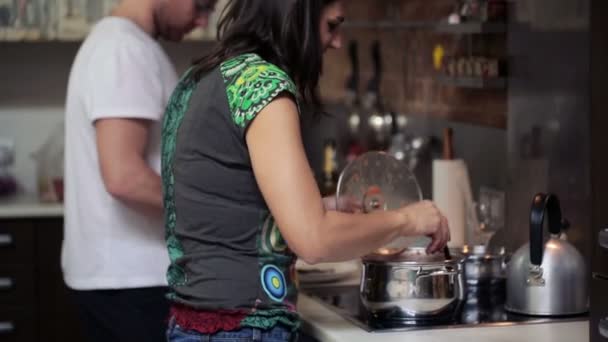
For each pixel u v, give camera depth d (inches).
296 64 79.0
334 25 81.8
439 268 92.4
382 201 99.1
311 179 73.8
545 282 94.0
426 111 157.2
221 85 77.2
